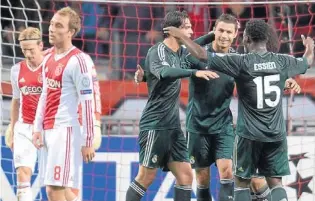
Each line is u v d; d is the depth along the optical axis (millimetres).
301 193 34219
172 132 28141
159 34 41375
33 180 33875
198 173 30438
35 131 25906
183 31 27766
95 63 40938
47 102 25656
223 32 28703
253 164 26469
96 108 29281
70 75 25266
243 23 40375
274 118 26000
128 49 41281
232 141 29656
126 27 41719
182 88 37188
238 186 26766
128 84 38562
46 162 26000
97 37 39844
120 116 37750
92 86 25328
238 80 25938
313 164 34281
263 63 25688
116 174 34344
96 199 34375
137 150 34438
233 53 27953
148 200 34281
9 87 36781
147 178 28594
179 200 28359
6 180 34000
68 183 25516
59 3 41406
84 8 41656
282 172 26438
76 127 25594
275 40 27500
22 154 30328
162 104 27922
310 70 37531
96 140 29031
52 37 25328
